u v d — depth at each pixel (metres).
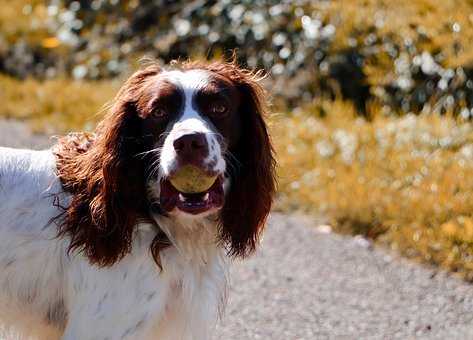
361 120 10.38
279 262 7.45
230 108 4.54
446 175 8.42
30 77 13.13
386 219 8.05
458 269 7.23
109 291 4.50
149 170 4.43
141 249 4.53
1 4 15.38
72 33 14.16
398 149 9.26
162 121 4.40
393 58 11.18
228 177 4.62
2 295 4.72
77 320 4.56
